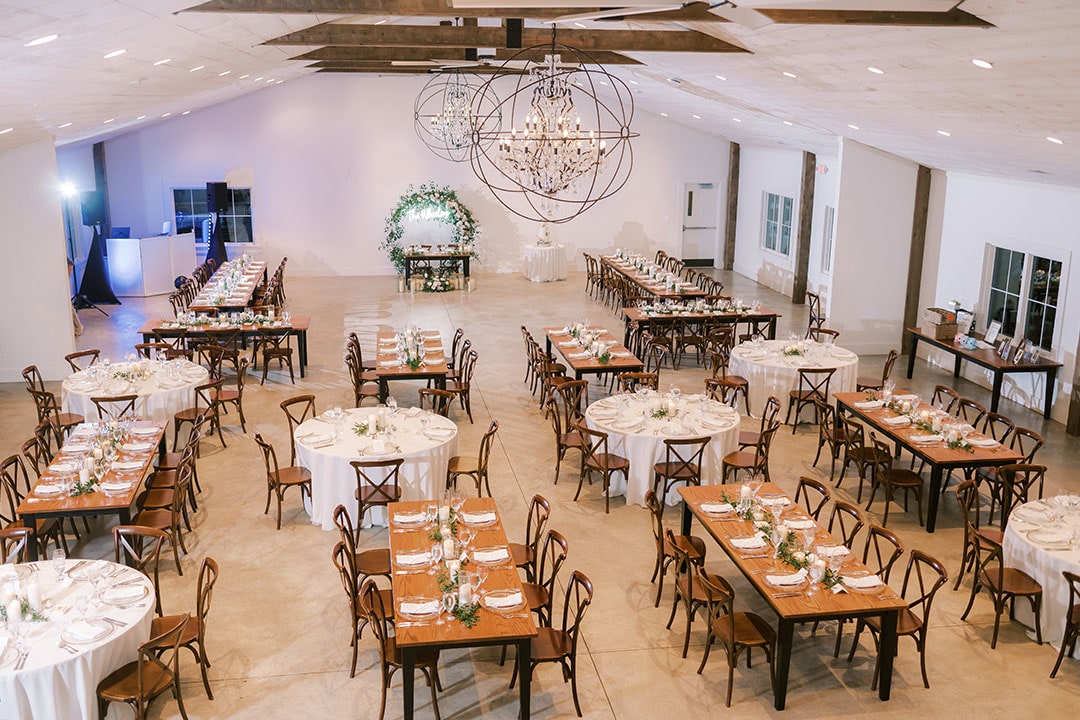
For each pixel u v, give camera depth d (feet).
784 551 21.84
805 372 38.75
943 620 24.31
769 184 68.90
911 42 21.39
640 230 76.02
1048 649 22.97
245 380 44.65
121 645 19.06
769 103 42.93
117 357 48.75
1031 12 16.30
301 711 20.38
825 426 33.76
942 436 30.42
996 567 26.35
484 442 29.89
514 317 58.29
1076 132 24.62
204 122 69.41
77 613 19.48
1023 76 20.68
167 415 34.91
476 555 21.81
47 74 23.52
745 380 40.06
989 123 27.81
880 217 49.37
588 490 31.96
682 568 23.58
